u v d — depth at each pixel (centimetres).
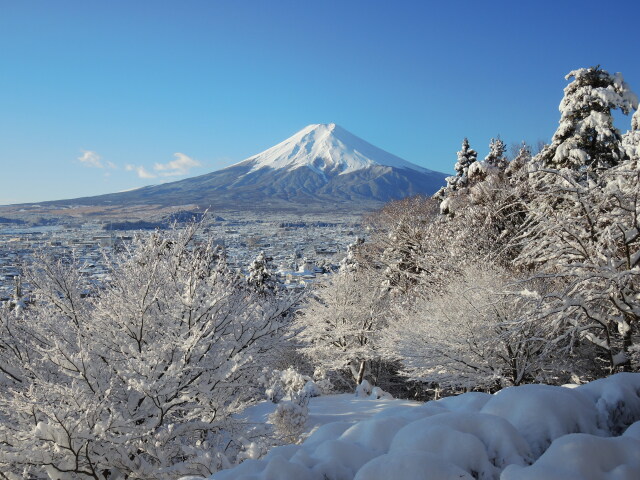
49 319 973
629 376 409
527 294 1173
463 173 3891
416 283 2797
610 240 1132
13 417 808
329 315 2716
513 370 1508
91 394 849
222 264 1034
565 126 1995
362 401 1778
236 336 1025
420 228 3011
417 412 406
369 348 2559
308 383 1967
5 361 938
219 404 923
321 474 328
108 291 977
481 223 2305
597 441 296
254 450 843
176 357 913
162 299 968
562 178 1314
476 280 1648
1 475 794
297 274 7588
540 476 271
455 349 1540
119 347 955
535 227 1298
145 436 880
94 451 816
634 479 276
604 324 1175
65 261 1042
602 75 2003
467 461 315
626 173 1116
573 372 1523
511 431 340
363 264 3359
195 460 804
